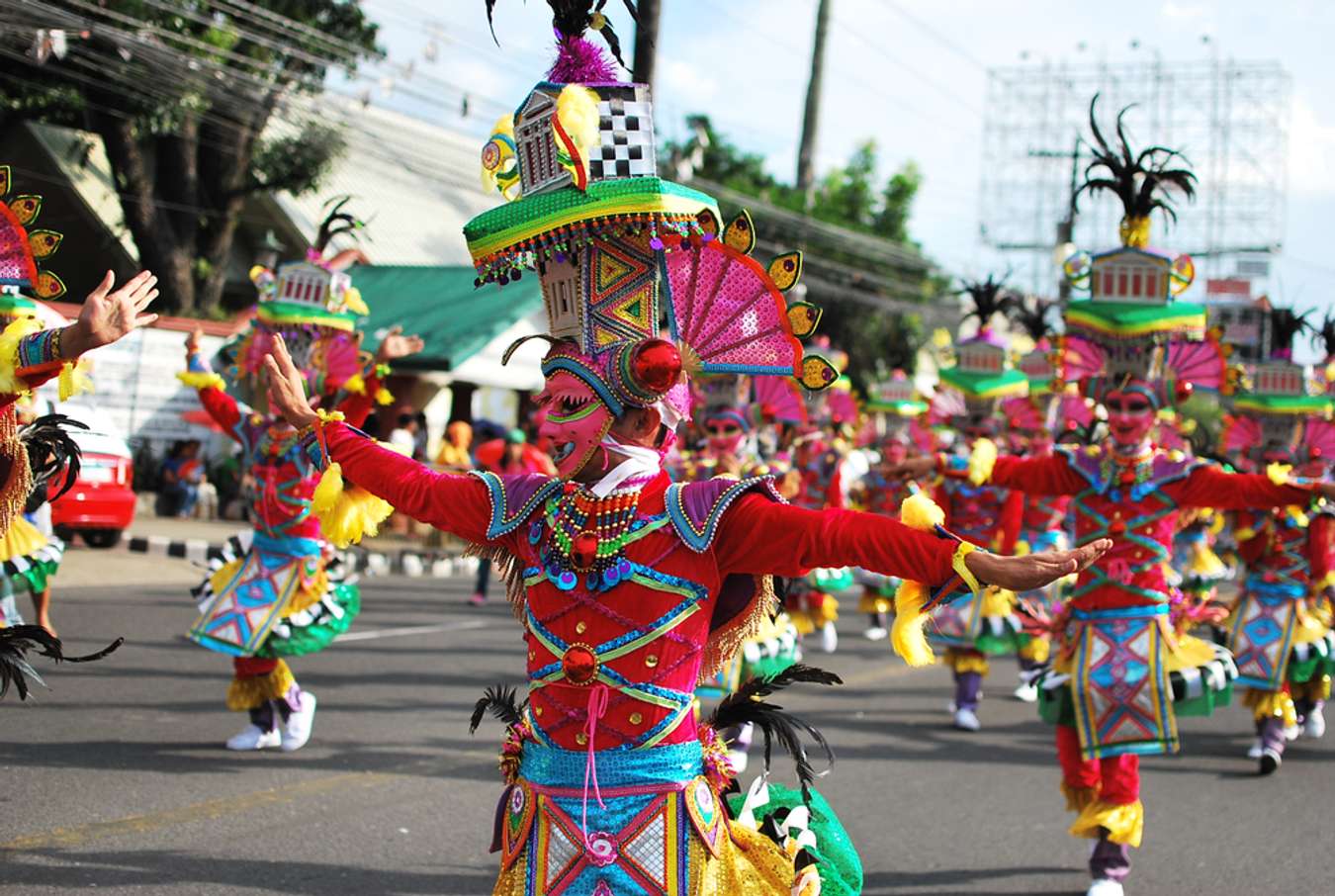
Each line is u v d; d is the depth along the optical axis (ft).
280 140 70.18
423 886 17.03
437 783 22.20
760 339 11.00
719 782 10.78
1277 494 18.51
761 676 11.67
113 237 69.87
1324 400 30.58
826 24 85.46
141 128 64.23
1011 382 36.19
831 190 116.57
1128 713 18.49
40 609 27.66
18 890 15.74
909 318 112.68
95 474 48.83
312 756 23.49
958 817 22.31
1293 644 27.50
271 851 18.01
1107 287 20.40
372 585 51.67
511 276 10.86
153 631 35.09
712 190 81.25
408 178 90.63
